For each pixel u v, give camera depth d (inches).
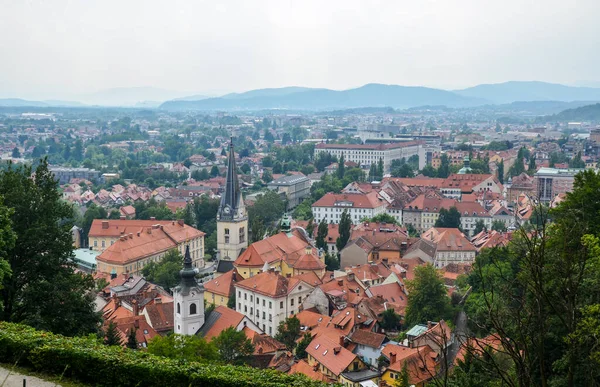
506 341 1931.6
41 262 3331.7
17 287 3316.9
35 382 2310.5
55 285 3257.9
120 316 6240.2
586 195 3262.8
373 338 5295.3
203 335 5708.7
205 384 2255.2
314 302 6653.5
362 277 7519.7
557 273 2150.6
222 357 4704.7
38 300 3250.5
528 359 1955.0
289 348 5684.1
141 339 5575.8
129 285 7534.5
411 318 5890.8
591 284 2271.2
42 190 3481.8
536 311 2052.2
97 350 2390.5
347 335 5516.7
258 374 2287.2
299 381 2258.9
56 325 3257.9
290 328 5802.2
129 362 2319.1
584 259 2124.8
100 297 7052.2
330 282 7165.4
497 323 1980.8
